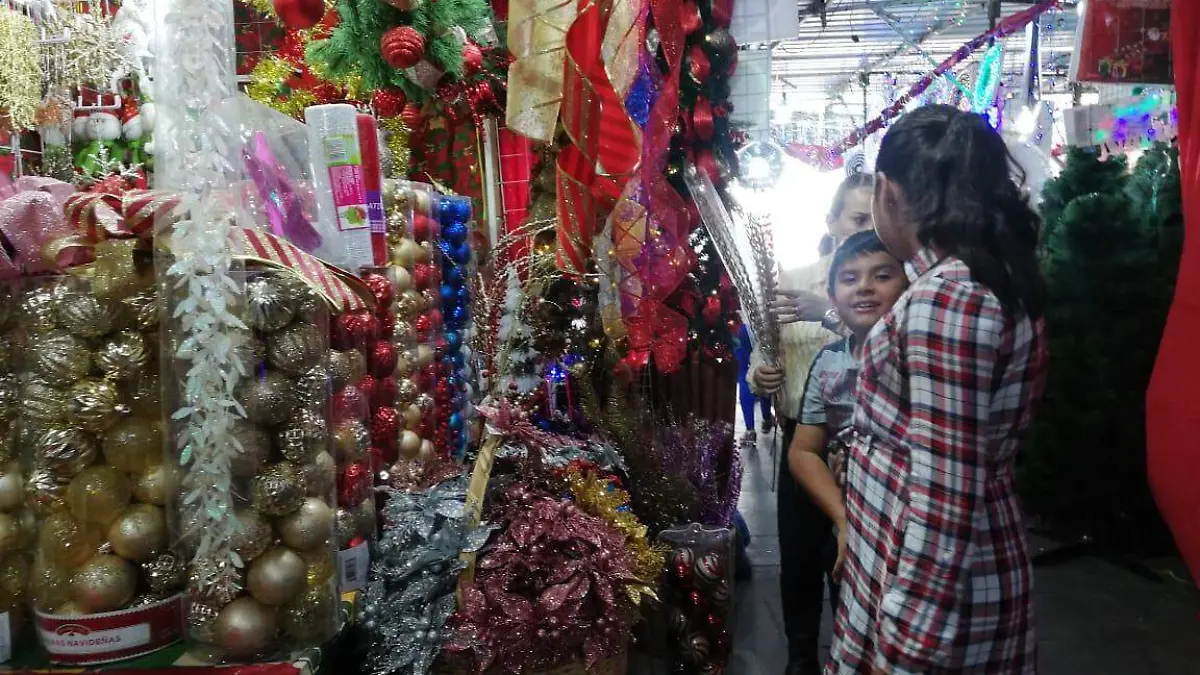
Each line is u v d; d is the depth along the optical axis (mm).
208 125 862
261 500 893
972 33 2553
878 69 2768
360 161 1221
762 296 1132
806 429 1129
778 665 1345
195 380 850
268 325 898
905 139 971
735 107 1479
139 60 1373
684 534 1409
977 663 980
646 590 1229
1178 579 1110
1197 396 946
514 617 1148
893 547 992
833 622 1157
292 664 915
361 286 1101
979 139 949
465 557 1194
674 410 1556
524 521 1268
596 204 1503
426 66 1677
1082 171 1125
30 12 1276
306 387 936
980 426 926
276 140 1146
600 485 1403
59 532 893
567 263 1547
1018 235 951
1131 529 1144
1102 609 1104
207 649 919
